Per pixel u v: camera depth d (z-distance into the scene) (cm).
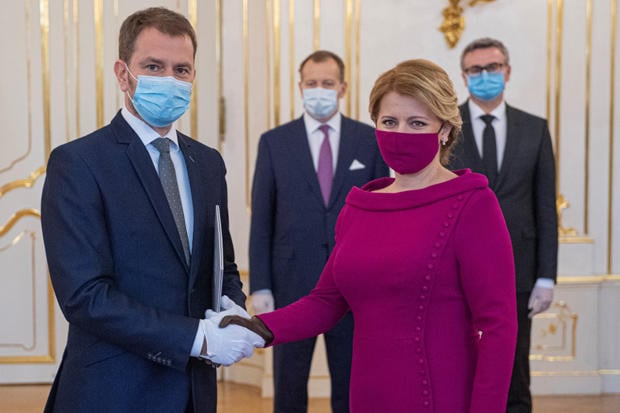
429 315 198
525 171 353
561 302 477
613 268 484
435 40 477
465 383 198
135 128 213
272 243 349
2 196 506
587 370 479
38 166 509
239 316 208
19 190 507
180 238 212
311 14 475
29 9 503
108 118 509
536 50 478
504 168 352
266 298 342
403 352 199
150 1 509
